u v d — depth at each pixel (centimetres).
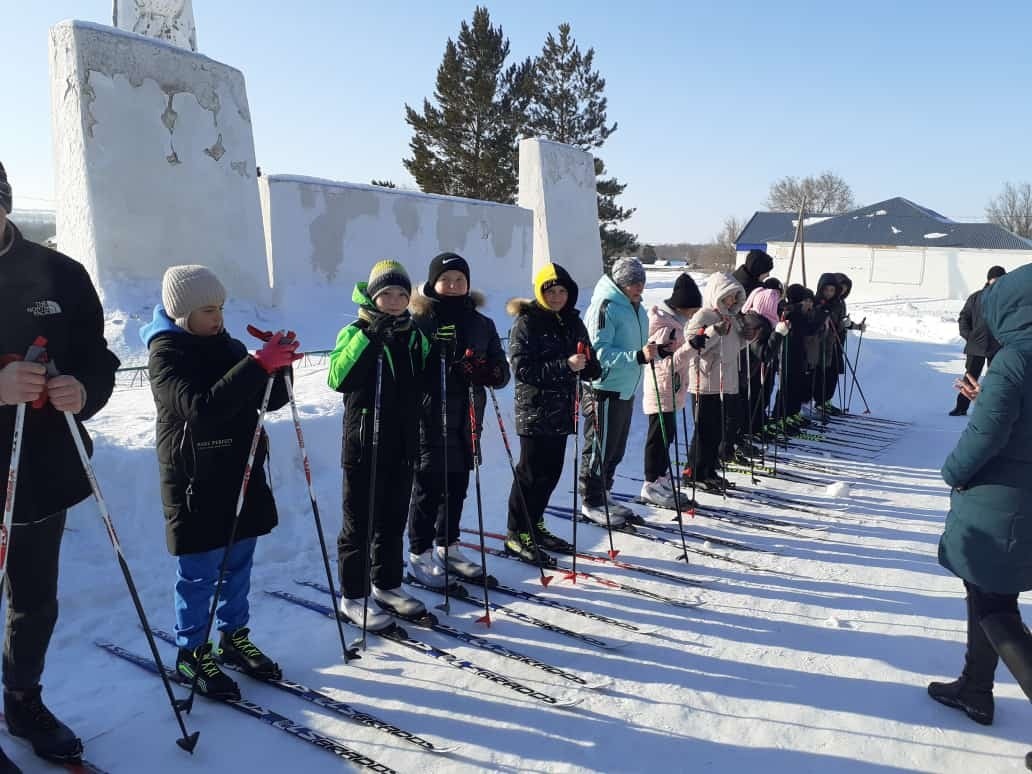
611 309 452
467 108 2812
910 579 408
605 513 469
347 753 245
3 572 208
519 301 404
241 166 845
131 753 244
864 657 321
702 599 377
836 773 245
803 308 777
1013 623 245
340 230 981
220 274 822
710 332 531
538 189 1400
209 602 283
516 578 400
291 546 424
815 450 724
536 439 402
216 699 273
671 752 253
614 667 308
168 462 263
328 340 859
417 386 333
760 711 279
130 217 738
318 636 327
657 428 519
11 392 196
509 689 288
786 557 438
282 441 474
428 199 1120
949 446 747
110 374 242
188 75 788
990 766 250
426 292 367
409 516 382
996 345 861
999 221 5275
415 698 280
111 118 725
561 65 3084
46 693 275
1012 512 241
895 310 2147
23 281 218
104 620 331
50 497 227
